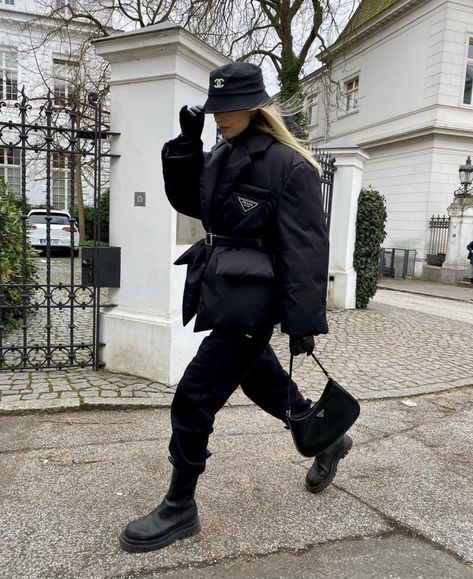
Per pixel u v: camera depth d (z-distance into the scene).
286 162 1.85
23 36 19.09
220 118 1.88
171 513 2.06
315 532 2.20
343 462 2.91
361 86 19.45
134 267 4.03
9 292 5.68
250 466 2.78
